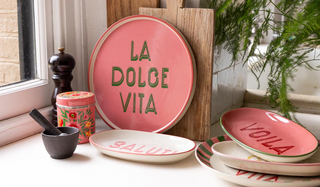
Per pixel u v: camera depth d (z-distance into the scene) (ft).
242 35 2.79
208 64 2.61
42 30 2.98
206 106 2.67
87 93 2.70
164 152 2.40
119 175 2.12
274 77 2.76
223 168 2.12
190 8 2.60
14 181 2.03
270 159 2.04
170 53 2.67
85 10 3.17
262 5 2.62
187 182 2.03
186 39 2.66
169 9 2.68
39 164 2.28
